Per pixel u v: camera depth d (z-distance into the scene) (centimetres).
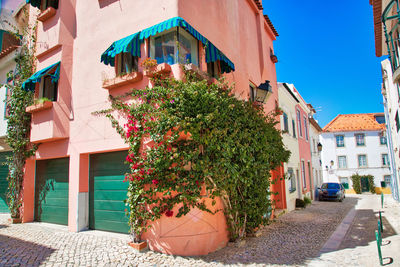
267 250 674
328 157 3638
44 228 883
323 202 2053
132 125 693
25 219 998
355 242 768
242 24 1121
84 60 883
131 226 667
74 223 820
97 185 834
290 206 1439
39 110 914
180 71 668
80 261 570
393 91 1433
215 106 654
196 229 638
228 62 816
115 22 830
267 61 1366
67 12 936
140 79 726
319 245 733
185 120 604
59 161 955
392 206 1662
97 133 806
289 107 1677
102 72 829
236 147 712
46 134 877
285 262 586
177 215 627
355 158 3534
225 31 964
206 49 762
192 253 625
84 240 718
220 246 683
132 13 795
